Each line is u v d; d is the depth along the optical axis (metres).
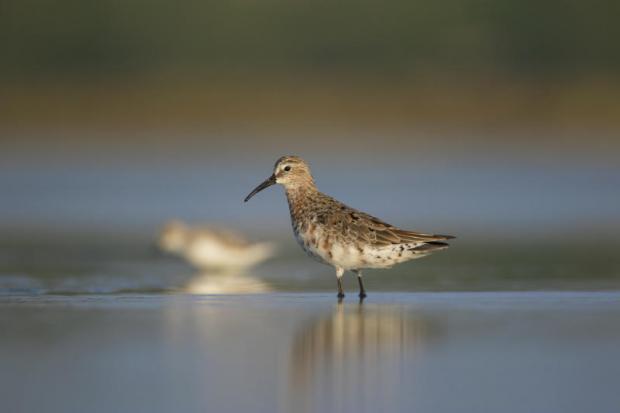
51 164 33.88
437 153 36.00
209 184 30.28
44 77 45.31
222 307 12.95
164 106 42.94
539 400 8.73
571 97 43.03
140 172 32.53
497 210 25.70
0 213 25.66
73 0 46.25
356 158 34.84
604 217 24.55
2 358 10.04
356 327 11.48
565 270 16.84
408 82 44.25
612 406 8.58
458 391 8.98
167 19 46.81
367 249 13.22
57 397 8.80
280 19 46.69
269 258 19.86
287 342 10.71
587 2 45.41
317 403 8.66
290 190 14.26
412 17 46.22
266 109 42.44
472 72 44.78
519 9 45.75
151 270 17.78
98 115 42.44
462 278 16.06
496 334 11.08
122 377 9.39
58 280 16.11
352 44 46.16
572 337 10.89
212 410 8.49
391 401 8.71
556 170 32.62
